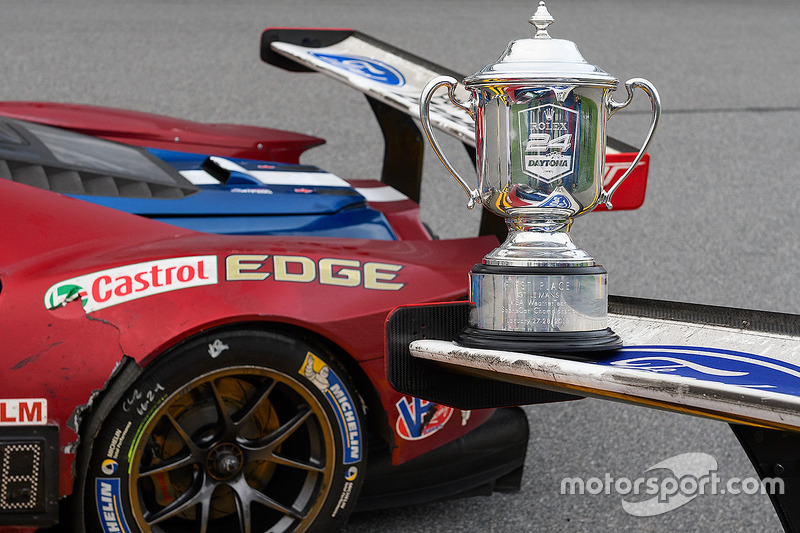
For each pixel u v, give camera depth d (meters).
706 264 9.48
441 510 5.13
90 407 3.91
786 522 2.95
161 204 4.57
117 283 3.99
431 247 4.75
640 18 24.20
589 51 19.11
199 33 18.70
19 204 4.20
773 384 2.59
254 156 5.72
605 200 3.23
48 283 3.94
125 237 4.21
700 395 2.49
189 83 14.70
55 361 3.86
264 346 4.11
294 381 4.18
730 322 3.36
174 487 4.27
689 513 5.18
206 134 5.62
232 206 4.70
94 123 5.40
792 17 25.44
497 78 3.06
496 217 5.14
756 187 11.85
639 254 9.73
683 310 3.50
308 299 4.19
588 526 4.98
